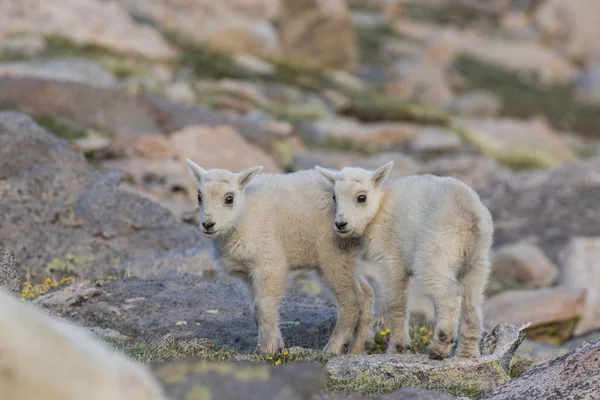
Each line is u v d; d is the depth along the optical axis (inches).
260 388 784.3
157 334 1355.8
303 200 1296.8
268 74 4980.3
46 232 1791.3
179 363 812.6
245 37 5398.6
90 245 1804.9
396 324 1272.1
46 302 1435.8
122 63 4227.4
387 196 1270.9
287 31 5821.9
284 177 1341.0
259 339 1275.8
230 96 4308.6
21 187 1831.9
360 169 1278.3
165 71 4397.1
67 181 1884.8
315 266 1327.5
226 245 1283.2
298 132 3932.1
